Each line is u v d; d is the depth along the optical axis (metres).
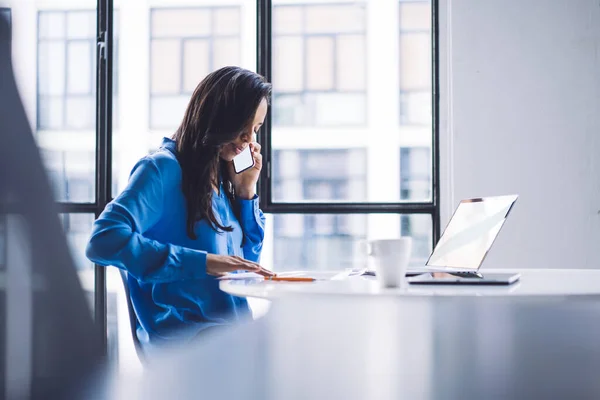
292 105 3.09
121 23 3.18
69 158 3.06
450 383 1.17
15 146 0.33
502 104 2.82
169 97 3.35
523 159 2.81
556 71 2.81
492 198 1.21
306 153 3.11
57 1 3.09
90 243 1.27
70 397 0.33
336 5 3.14
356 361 1.37
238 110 1.48
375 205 2.95
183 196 1.46
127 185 1.39
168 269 1.25
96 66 3.05
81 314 0.33
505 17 2.83
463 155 2.84
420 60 3.06
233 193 1.68
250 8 3.09
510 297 0.91
